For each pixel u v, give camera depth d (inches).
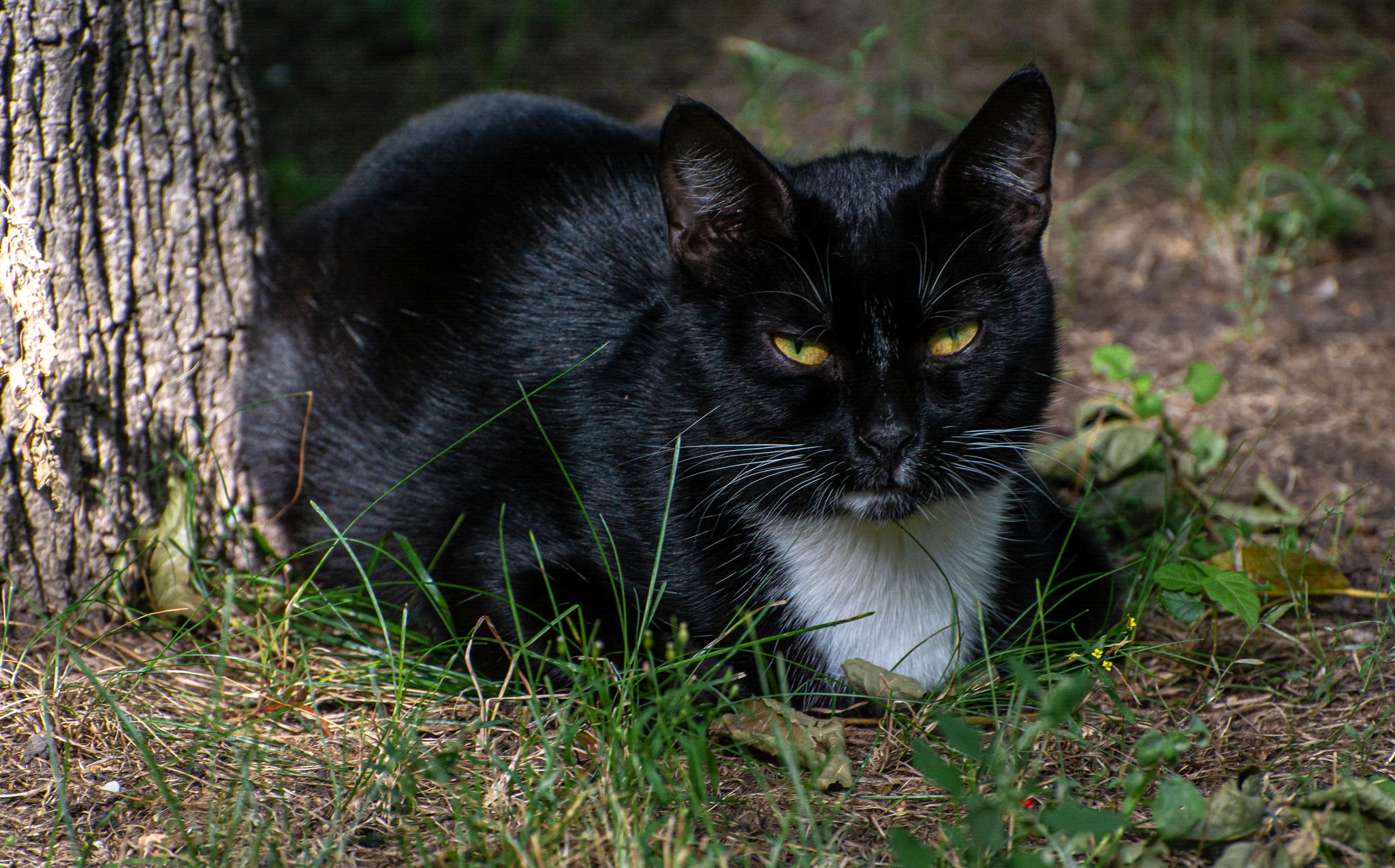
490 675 135.9
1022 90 118.5
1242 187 241.1
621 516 134.3
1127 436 171.6
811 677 135.0
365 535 150.6
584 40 317.1
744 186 120.7
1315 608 151.0
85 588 147.2
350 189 170.2
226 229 155.9
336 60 310.2
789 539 132.0
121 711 115.4
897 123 273.3
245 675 137.6
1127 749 123.0
